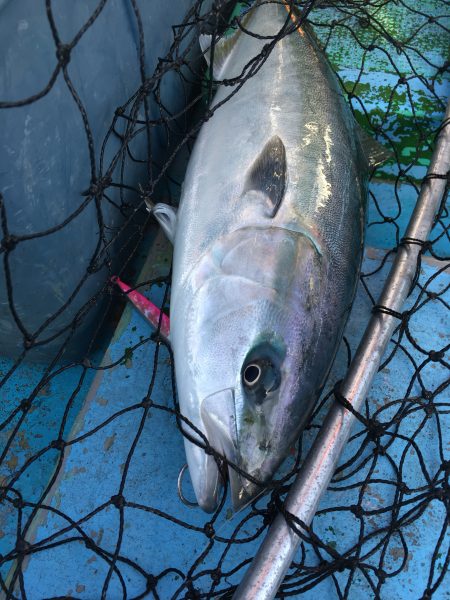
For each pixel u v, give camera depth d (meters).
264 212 0.57
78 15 0.53
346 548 0.57
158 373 0.64
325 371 0.56
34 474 0.69
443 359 0.67
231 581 0.55
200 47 0.81
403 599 0.55
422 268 0.73
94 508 0.58
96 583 0.55
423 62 0.88
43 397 0.73
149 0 0.64
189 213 0.61
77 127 0.55
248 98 0.65
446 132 0.69
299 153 0.61
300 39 0.69
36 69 0.49
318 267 0.56
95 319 0.70
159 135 0.74
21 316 0.61
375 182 0.85
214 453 0.49
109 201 0.63
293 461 0.60
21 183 0.51
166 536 0.57
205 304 0.55
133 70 0.63
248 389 0.51
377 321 0.57
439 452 0.62
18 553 0.48
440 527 0.58
